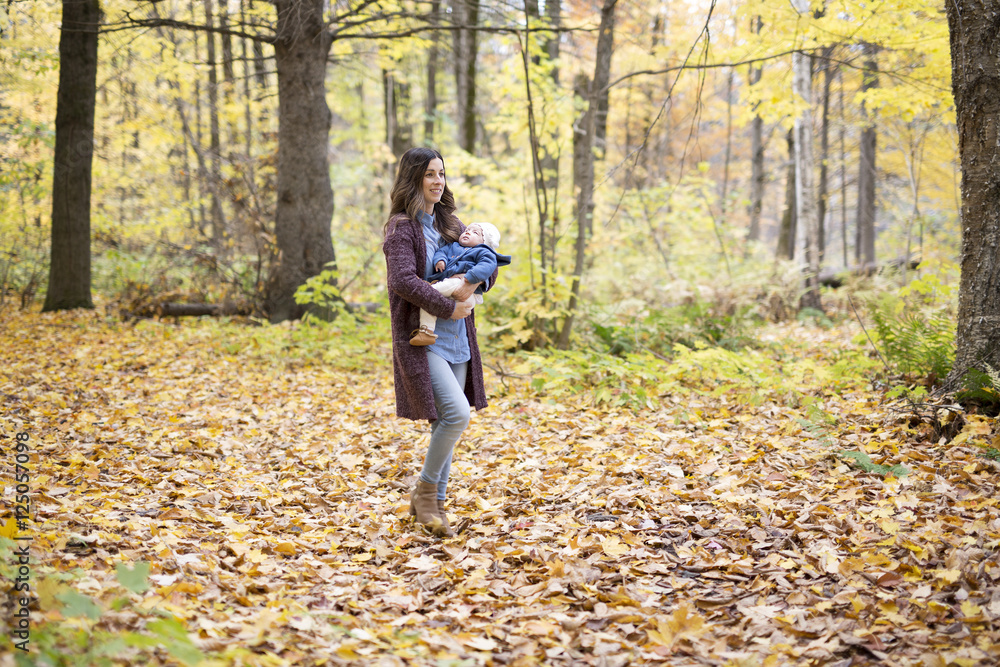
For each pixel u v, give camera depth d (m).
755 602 2.43
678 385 5.59
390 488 3.92
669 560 2.81
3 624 1.83
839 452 3.88
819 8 6.75
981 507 3.02
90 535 2.71
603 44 7.73
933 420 4.11
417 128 22.73
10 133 12.21
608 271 12.62
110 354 7.54
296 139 9.63
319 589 2.55
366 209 16.86
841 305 11.38
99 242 13.97
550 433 4.90
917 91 7.40
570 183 14.64
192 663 1.70
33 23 10.34
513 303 8.11
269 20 9.79
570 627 2.28
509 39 9.19
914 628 2.19
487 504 3.54
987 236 4.31
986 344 4.30
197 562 2.62
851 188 22.23
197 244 11.22
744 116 8.81
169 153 15.70
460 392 3.17
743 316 9.07
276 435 4.93
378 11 10.20
